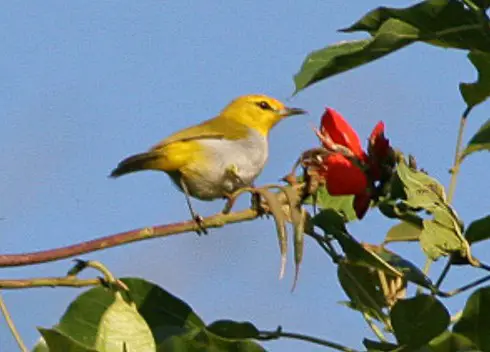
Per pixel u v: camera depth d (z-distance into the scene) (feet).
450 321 19.42
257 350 20.70
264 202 21.59
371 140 22.59
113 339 19.35
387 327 22.49
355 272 22.68
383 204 22.09
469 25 20.71
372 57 21.47
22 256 19.51
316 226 21.02
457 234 20.30
